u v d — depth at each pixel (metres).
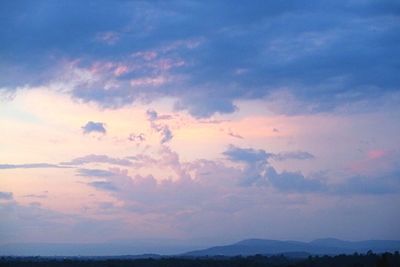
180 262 106.50
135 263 106.69
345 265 84.56
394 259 80.38
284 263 102.62
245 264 100.88
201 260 108.50
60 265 108.25
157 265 103.81
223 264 102.88
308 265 89.12
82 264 108.06
